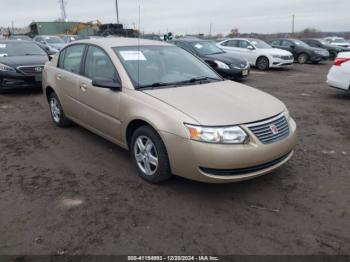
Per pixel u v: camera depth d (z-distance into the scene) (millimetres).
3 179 3910
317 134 5555
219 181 3184
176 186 3695
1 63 8633
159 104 3463
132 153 3936
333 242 2789
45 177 3953
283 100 8375
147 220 3088
